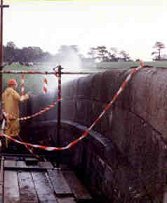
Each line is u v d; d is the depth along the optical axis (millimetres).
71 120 10859
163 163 4012
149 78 4785
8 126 12180
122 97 6207
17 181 8375
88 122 8984
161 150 4105
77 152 9484
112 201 6312
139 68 5516
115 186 6141
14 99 12398
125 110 5996
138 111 5230
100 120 7855
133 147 5438
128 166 5645
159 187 4074
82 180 8875
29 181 8469
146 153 4723
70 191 7594
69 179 8711
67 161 10469
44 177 8883
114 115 6750
